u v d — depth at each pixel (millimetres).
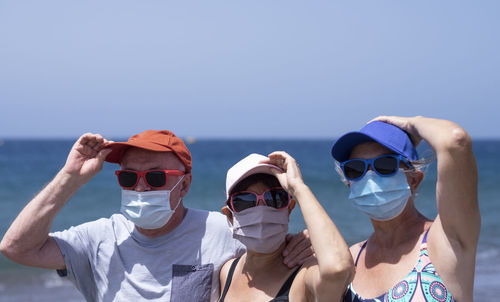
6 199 28375
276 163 3117
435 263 2650
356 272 3037
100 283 3703
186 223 3779
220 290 3609
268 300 3033
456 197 2508
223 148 132000
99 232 3805
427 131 2656
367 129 3027
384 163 2906
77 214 22406
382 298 2781
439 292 2590
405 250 2852
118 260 3691
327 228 2680
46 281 11250
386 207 2891
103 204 25109
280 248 3236
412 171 2941
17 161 65125
